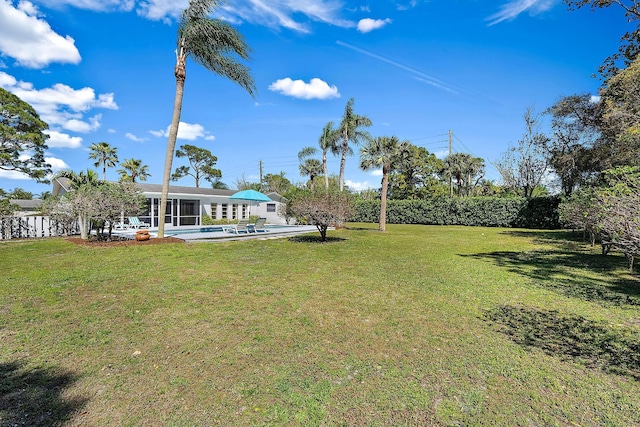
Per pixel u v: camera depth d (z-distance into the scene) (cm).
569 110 1848
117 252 891
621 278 664
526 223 2270
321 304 473
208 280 606
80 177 1173
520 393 253
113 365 292
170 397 244
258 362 299
